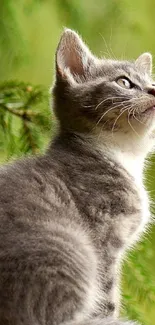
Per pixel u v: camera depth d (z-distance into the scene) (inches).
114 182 25.4
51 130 27.1
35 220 22.8
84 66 27.1
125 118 26.2
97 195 24.8
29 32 34.1
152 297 27.5
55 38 34.5
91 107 26.2
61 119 26.7
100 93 26.3
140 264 27.5
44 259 21.9
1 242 21.9
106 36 32.9
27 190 23.5
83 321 22.6
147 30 35.8
